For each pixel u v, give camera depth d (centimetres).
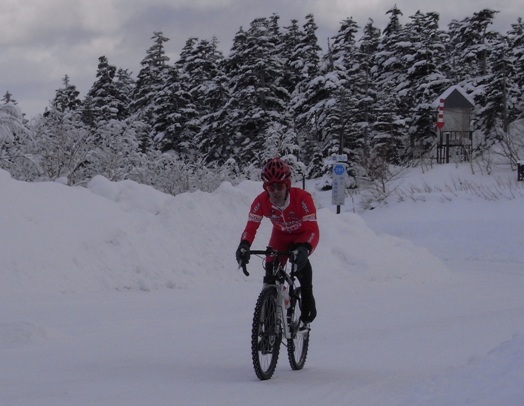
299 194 717
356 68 6016
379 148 5156
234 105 5759
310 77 6175
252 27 5775
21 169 2294
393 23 6712
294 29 7144
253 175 4147
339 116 5488
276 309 687
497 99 5897
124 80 7931
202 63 6688
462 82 6331
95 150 2494
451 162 5144
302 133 6047
